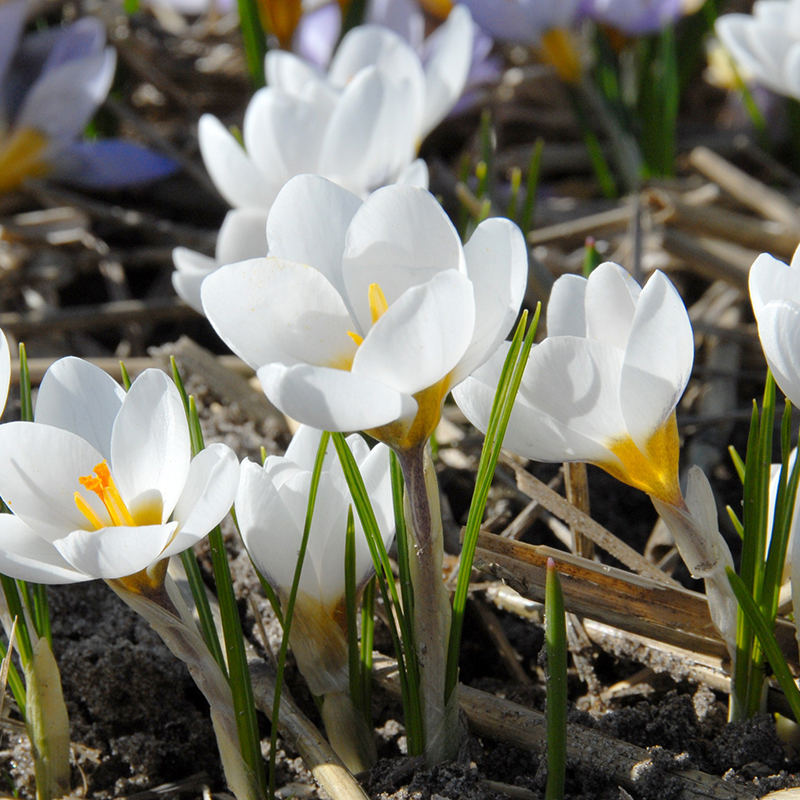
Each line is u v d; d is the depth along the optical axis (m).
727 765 0.82
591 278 0.80
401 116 0.92
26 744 0.84
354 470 0.80
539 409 0.80
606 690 0.86
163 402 0.79
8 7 1.19
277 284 0.78
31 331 1.16
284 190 0.79
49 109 1.24
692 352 0.79
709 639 0.83
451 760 0.81
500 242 0.78
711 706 0.84
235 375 0.96
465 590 0.80
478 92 1.52
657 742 0.83
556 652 0.79
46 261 1.30
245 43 1.39
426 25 1.67
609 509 0.92
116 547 0.78
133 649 0.85
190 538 0.78
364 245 0.78
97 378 0.80
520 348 0.79
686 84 1.64
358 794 0.81
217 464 0.78
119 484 0.79
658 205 1.25
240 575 0.88
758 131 1.55
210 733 0.85
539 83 1.71
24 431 0.79
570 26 1.38
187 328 1.24
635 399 0.79
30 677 0.82
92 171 1.30
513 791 0.82
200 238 1.36
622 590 0.83
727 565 0.80
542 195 1.51
